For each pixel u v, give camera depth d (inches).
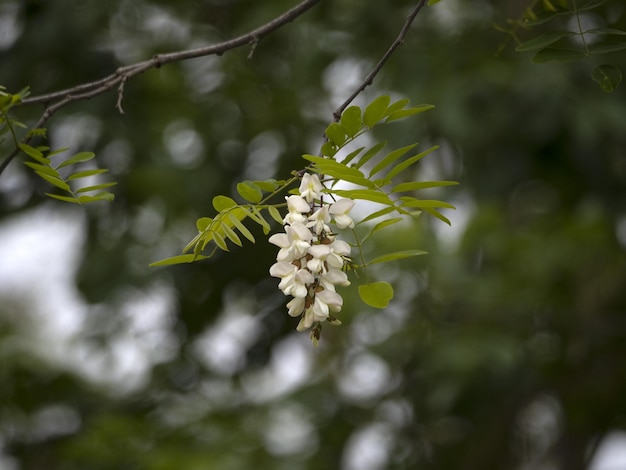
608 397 342.3
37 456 368.2
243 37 120.0
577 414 352.2
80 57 295.4
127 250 311.9
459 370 296.5
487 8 297.9
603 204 289.3
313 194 95.3
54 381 360.8
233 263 309.9
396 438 344.5
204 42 322.3
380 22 296.8
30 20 299.4
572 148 278.2
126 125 299.6
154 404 351.3
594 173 285.3
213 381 344.5
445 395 298.8
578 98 269.9
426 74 287.3
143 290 318.7
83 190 114.2
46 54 292.8
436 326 309.4
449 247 305.3
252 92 326.6
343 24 304.3
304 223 94.2
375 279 293.0
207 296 320.8
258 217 96.0
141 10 310.5
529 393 331.6
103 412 354.0
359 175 93.0
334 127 96.1
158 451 318.0
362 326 324.2
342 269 100.9
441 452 346.9
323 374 346.3
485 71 275.4
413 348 316.8
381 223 98.0
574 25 259.9
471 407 326.3
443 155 291.9
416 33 297.6
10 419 362.6
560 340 322.3
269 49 318.3
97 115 292.2
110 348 328.2
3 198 304.3
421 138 279.9
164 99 314.2
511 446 363.9
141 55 306.2
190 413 344.2
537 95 269.7
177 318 326.3
